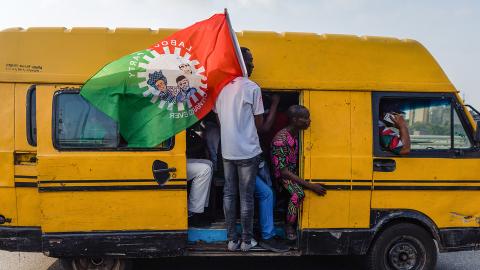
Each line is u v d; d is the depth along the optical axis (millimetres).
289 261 5625
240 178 4438
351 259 5723
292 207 4598
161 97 4316
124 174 4324
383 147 4695
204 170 4539
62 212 4297
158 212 4383
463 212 4738
